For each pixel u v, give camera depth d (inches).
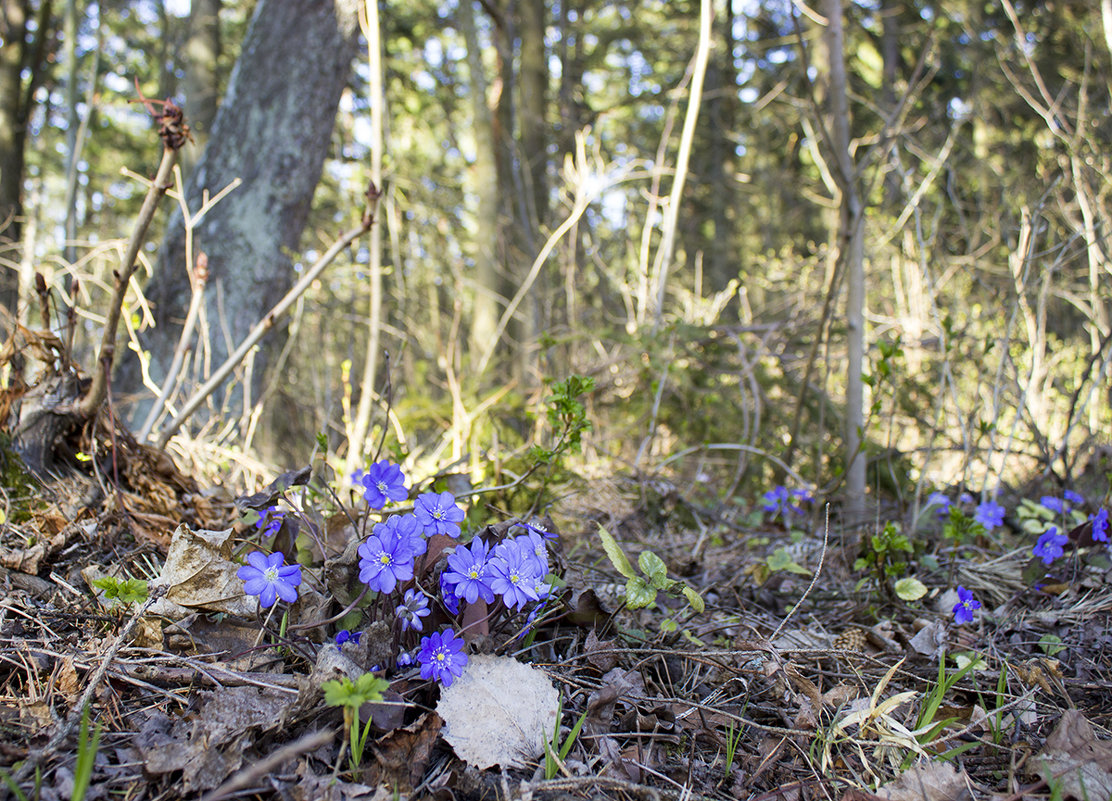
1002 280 186.7
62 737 53.5
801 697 70.5
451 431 152.8
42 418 92.2
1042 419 175.6
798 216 522.0
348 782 53.3
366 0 104.9
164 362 162.2
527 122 334.3
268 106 177.9
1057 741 62.5
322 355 223.3
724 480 182.9
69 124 190.4
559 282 271.0
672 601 95.9
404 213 327.3
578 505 137.4
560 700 59.4
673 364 174.7
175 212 173.0
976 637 87.9
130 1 440.1
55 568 79.7
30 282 136.8
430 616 64.0
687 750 63.9
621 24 509.0
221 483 112.1
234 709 56.8
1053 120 166.1
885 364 128.7
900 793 57.7
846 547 118.7
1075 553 99.0
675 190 155.0
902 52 474.9
